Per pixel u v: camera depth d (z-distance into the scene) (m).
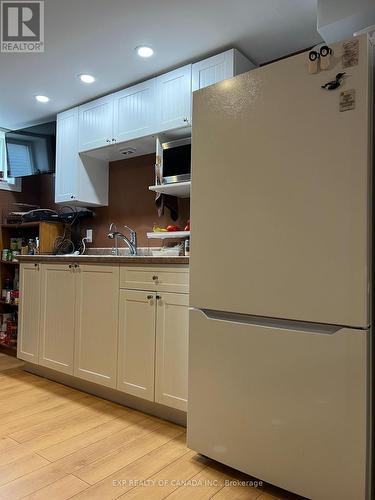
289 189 1.45
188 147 2.61
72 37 2.35
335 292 1.33
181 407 1.97
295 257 1.42
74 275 2.61
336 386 1.31
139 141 2.92
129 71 2.76
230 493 1.47
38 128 3.83
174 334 2.02
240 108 1.61
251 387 1.52
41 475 1.57
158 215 3.15
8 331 3.64
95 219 3.63
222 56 2.43
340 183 1.33
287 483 1.41
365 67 1.30
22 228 4.07
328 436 1.32
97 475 1.58
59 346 2.70
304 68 1.43
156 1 2.00
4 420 2.10
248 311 1.54
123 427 2.03
